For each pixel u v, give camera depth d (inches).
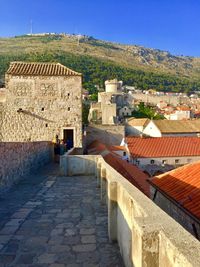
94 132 1568.7
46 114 979.9
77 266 214.5
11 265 217.8
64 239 265.9
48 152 896.3
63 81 980.6
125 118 3309.5
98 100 3806.6
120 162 823.7
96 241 259.8
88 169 653.3
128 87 5905.5
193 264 83.2
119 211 237.1
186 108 3964.1
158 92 5915.4
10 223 311.6
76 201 408.2
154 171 1561.3
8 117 972.6
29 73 970.1
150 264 116.3
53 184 540.1
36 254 235.8
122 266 212.1
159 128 2456.9
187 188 424.2
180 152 1619.1
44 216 336.5
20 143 584.4
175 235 108.0
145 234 117.7
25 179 595.2
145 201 165.9
